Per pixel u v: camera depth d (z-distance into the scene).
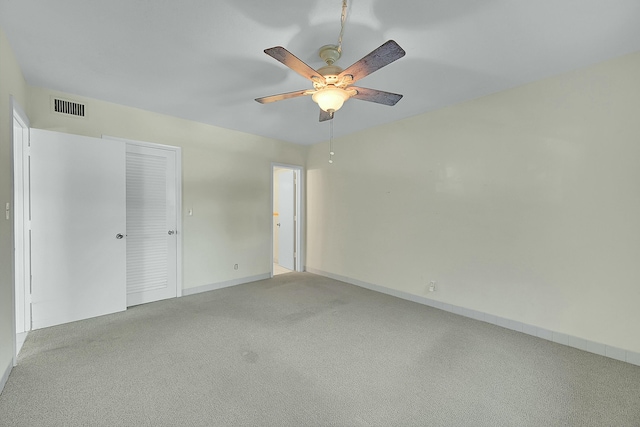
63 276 2.84
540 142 2.64
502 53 2.20
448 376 2.03
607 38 2.00
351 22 1.85
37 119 2.78
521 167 2.76
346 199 4.55
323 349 2.40
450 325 2.91
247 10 1.74
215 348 2.39
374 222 4.14
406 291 3.74
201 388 1.87
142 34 1.98
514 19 1.81
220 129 4.13
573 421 1.61
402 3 1.67
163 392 1.82
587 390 1.88
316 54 2.21
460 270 3.22
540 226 2.65
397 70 2.46
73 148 2.88
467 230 3.15
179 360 2.20
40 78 2.62
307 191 5.30
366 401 1.76
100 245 3.05
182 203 3.78
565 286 2.51
